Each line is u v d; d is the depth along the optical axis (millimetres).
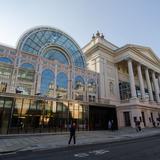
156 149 10086
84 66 32906
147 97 40594
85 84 31641
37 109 20188
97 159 7617
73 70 30500
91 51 38438
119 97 37562
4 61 22766
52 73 27375
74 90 29406
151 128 30406
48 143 13109
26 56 24891
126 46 37250
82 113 24484
